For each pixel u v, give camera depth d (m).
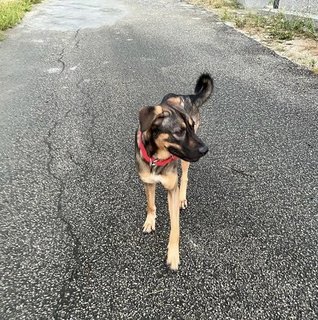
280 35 3.06
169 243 1.05
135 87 2.18
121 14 4.17
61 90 2.18
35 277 0.99
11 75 2.41
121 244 1.11
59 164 1.48
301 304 0.91
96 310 0.90
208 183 1.37
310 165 1.45
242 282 0.97
